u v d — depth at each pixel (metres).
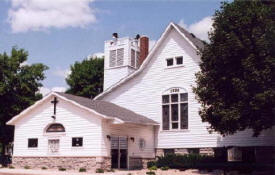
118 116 27.88
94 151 26.23
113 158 27.83
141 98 33.31
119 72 38.47
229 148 28.86
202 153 29.86
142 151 30.64
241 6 22.77
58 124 28.19
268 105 20.33
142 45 37.78
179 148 30.95
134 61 39.25
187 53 31.58
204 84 23.94
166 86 32.25
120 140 28.56
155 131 32.28
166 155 29.92
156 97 32.59
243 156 28.83
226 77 22.20
